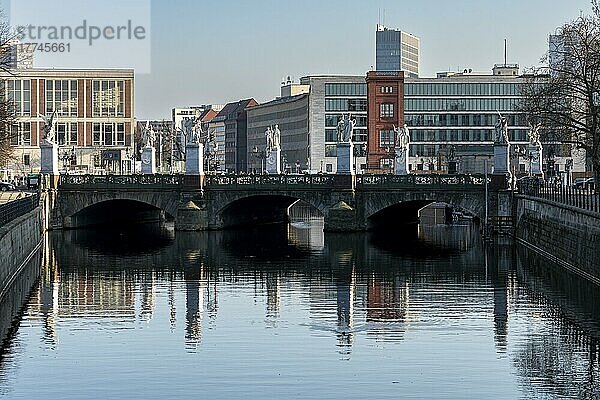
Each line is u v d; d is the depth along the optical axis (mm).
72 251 139500
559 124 125688
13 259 107750
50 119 168000
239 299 97812
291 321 85812
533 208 135125
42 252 138125
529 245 138000
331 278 112125
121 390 63906
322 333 80562
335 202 163000
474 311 89438
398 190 160875
